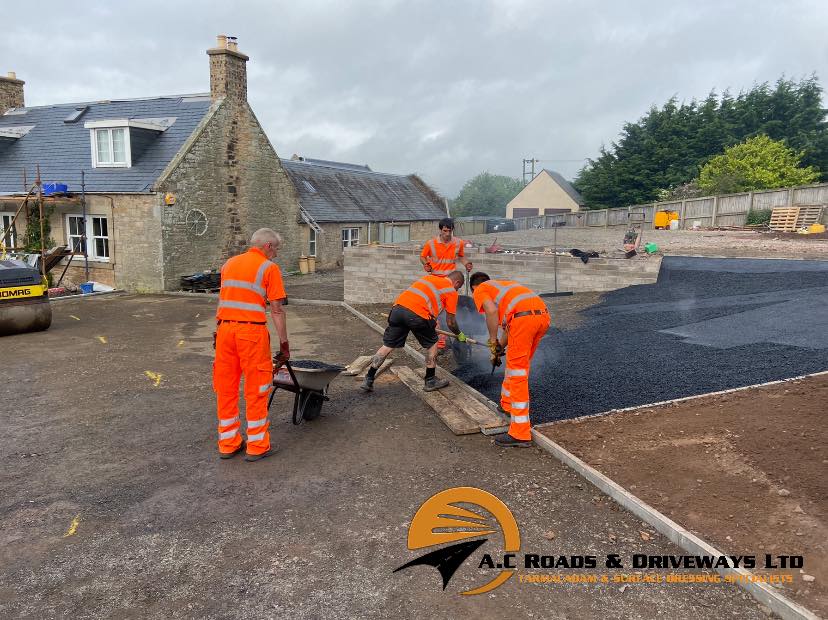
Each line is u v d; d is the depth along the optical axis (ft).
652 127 156.56
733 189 107.96
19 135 68.08
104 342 31.63
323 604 9.77
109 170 58.54
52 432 17.74
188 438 17.29
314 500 13.39
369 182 103.60
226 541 11.68
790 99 147.02
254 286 15.03
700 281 34.73
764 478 12.73
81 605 9.72
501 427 17.34
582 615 9.45
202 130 58.34
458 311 33.17
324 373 17.61
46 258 52.44
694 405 17.15
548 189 204.74
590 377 20.85
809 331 22.54
